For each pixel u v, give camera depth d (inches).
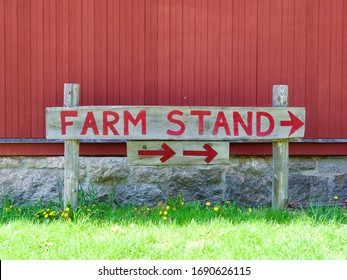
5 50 249.0
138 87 253.6
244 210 235.6
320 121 259.8
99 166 254.2
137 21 252.7
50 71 250.7
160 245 188.9
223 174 259.0
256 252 178.5
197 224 211.3
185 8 253.8
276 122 230.4
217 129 228.7
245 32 255.9
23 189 253.3
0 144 250.5
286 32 257.1
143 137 226.4
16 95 250.1
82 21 251.1
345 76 260.4
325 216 216.5
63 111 225.5
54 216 221.9
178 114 227.3
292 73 257.9
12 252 178.1
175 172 257.3
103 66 252.4
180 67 254.5
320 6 258.2
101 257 174.2
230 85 256.1
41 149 252.5
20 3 248.4
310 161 263.3
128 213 228.7
